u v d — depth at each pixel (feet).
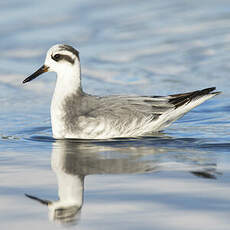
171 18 86.63
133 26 83.46
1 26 82.38
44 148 42.22
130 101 47.09
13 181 32.86
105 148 41.91
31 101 59.31
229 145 42.27
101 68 69.62
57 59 47.37
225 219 26.05
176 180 32.40
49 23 84.07
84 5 92.73
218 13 88.07
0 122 51.93
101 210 27.55
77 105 46.47
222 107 55.47
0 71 69.10
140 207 27.81
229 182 31.73
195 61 70.38
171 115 47.32
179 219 26.13
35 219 26.61
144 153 39.93
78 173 34.45
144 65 70.08
